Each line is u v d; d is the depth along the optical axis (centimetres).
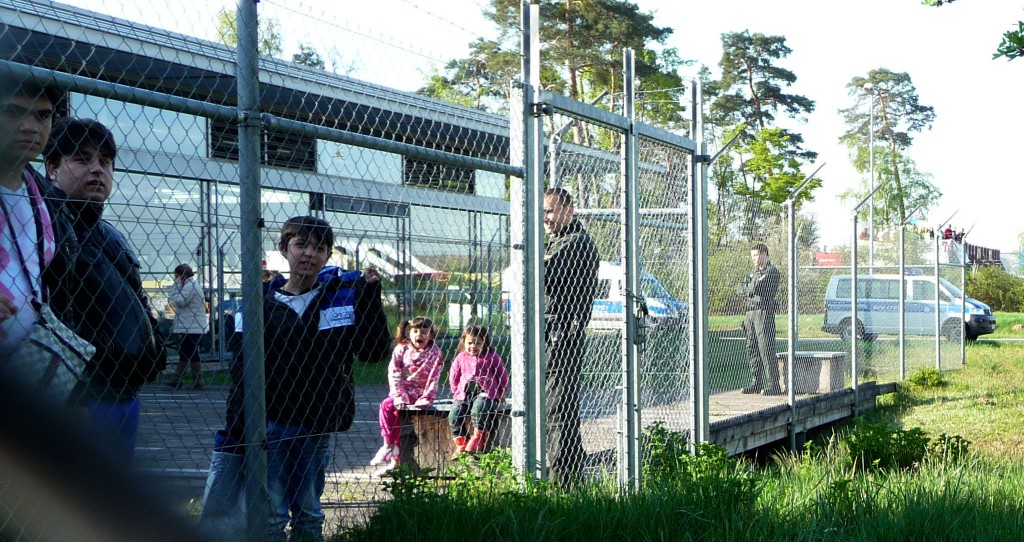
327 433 444
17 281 296
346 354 448
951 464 809
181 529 367
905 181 7650
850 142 7744
